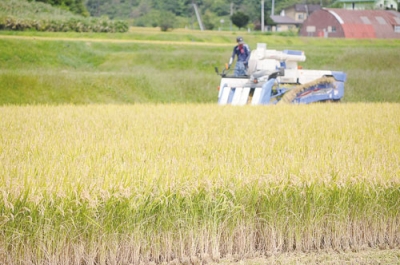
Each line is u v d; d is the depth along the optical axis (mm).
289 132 24625
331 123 28281
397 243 17484
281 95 39688
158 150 20172
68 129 25906
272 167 17219
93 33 90938
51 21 90562
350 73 58344
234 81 40406
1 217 14320
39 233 14664
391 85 55750
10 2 98688
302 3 199625
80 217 14828
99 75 54625
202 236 15953
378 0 185750
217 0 181000
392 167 17766
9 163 17281
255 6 180875
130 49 78375
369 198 16938
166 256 15836
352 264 15867
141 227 15422
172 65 70188
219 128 26359
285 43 95625
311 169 17172
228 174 16484
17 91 50500
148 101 54031
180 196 15633
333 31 120812
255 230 16484
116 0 177500
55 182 15188
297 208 16531
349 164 17781
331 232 16953
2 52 66938
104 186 15180
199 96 55719
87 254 15164
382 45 92875
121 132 25016
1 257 14586
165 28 120188
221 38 97688
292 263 15836
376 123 28500
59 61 68938
